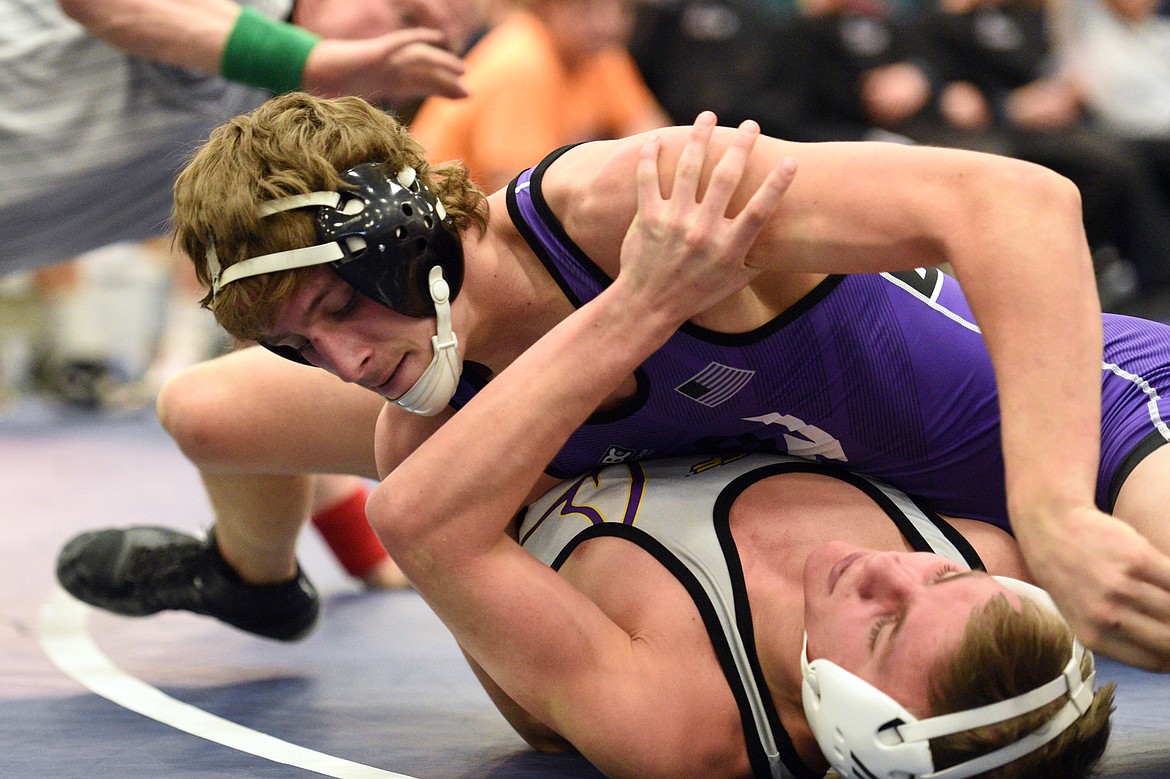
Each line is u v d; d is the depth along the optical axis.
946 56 7.91
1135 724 2.44
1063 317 1.83
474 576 2.01
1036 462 1.80
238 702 2.85
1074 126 7.73
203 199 1.99
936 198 1.92
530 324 2.20
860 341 2.27
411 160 2.08
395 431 2.31
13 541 5.19
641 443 2.34
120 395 10.30
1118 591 1.71
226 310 2.00
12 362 10.55
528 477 2.01
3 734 2.58
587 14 6.24
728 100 7.68
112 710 2.78
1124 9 7.96
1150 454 2.20
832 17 7.70
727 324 2.16
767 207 1.91
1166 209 7.66
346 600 4.05
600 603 2.19
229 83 3.53
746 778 2.11
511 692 2.10
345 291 1.99
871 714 1.83
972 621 1.81
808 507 2.24
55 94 3.45
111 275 10.05
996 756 1.82
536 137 5.84
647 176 1.95
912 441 2.35
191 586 3.18
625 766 2.04
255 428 2.76
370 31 3.54
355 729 2.62
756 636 2.09
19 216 3.57
